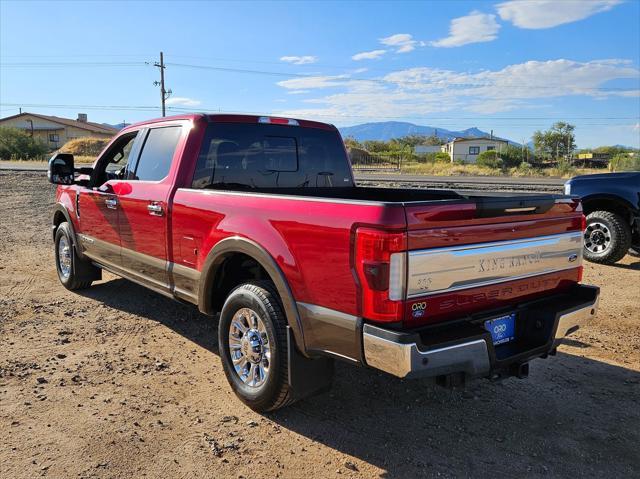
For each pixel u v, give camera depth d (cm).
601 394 409
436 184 2427
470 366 297
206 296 411
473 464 316
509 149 6225
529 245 339
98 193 555
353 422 362
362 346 291
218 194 395
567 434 351
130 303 614
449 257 294
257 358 366
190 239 423
